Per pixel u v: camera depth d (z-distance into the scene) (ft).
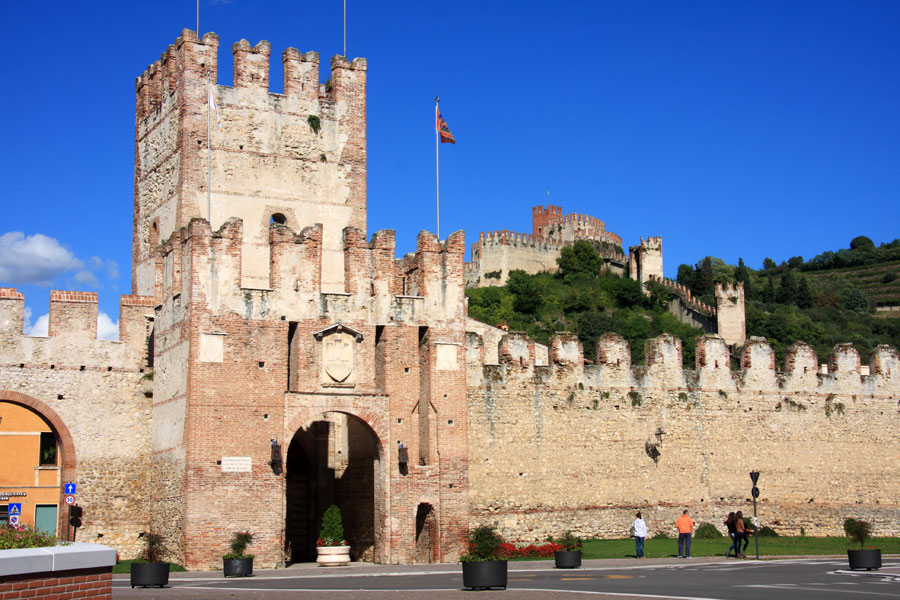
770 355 267.18
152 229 235.61
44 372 213.46
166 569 153.17
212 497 193.98
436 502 209.97
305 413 202.90
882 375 279.90
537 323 580.30
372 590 137.59
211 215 223.10
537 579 155.53
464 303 220.43
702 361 259.60
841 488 268.00
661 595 122.52
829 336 565.12
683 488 250.78
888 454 276.00
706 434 255.91
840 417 271.90
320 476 222.28
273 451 198.39
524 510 232.32
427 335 215.10
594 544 229.66
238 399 198.29
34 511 213.46
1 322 211.82
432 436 211.82
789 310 639.76
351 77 241.55
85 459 213.87
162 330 213.46
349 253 213.05
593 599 119.24
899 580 145.48
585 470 240.73
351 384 208.33
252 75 231.71
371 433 209.46
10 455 213.46
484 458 230.48
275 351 202.39
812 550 223.51
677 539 242.58
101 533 212.43
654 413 250.98
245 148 228.43
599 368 247.70
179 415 200.03
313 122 235.61
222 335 199.11
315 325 206.69
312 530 220.23
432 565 198.90
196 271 199.11
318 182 234.17
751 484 258.16
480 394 232.73
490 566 135.85
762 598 118.32
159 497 207.31
